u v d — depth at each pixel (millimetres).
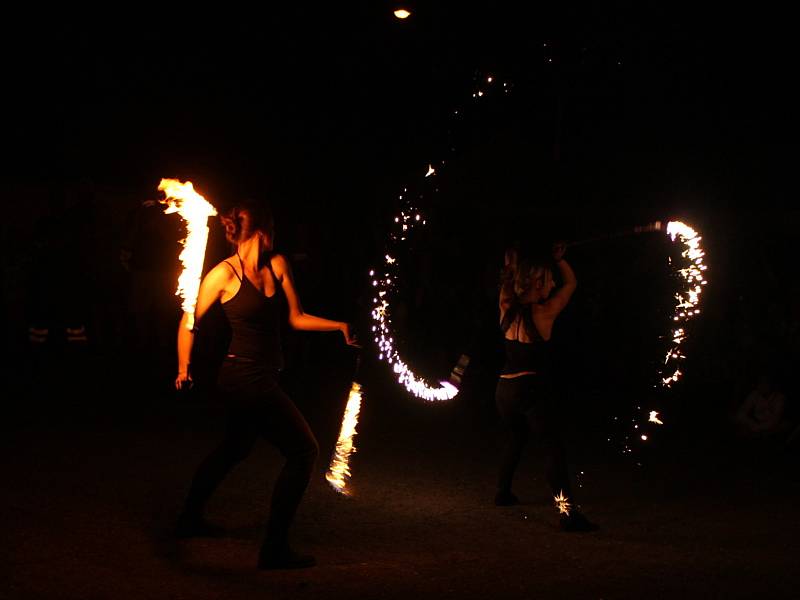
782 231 12141
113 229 15078
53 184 14914
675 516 6562
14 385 11328
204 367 13258
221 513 6234
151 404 10477
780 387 10008
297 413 5199
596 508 6758
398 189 16078
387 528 6062
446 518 6363
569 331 13594
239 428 5488
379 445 8938
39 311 13273
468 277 14891
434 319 14695
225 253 15812
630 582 4871
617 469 8180
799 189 13211
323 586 4762
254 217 5266
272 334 5219
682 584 4844
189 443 8523
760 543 5828
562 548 5645
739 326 11414
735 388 10977
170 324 13648
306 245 14055
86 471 7266
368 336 15211
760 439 9656
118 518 5992
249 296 5145
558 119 15266
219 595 4598
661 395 12039
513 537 5910
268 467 7664
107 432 8852
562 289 6410
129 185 17750
